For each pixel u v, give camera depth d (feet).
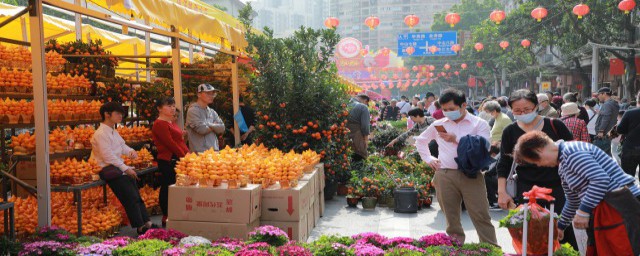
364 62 176.65
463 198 18.38
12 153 23.15
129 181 23.12
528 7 119.65
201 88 27.43
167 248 16.79
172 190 20.71
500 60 187.11
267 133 33.30
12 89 26.22
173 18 23.20
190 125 27.27
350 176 35.70
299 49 33.86
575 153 13.52
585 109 42.57
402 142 44.42
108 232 23.72
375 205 31.50
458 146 17.79
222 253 16.01
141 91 34.83
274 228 18.42
